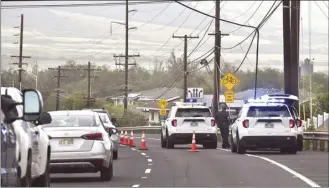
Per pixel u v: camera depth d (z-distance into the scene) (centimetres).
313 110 13075
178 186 3256
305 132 6525
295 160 4772
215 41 10175
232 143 5741
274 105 5344
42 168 2508
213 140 6581
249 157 5081
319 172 3931
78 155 3275
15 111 2058
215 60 10138
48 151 2675
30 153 2155
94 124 3456
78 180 3538
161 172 4006
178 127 6544
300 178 3619
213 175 3797
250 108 5375
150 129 14075
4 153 1697
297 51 6981
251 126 5312
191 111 6619
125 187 3206
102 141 3372
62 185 3284
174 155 5475
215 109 9919
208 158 5038
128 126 15838
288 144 5303
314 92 18375
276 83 17362
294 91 6975
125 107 16638
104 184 3338
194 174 3862
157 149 6606
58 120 3425
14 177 1819
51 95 18700
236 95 17762
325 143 6125
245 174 3838
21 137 1984
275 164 4456
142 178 3653
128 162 4809
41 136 2500
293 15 6975
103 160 3341
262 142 5297
